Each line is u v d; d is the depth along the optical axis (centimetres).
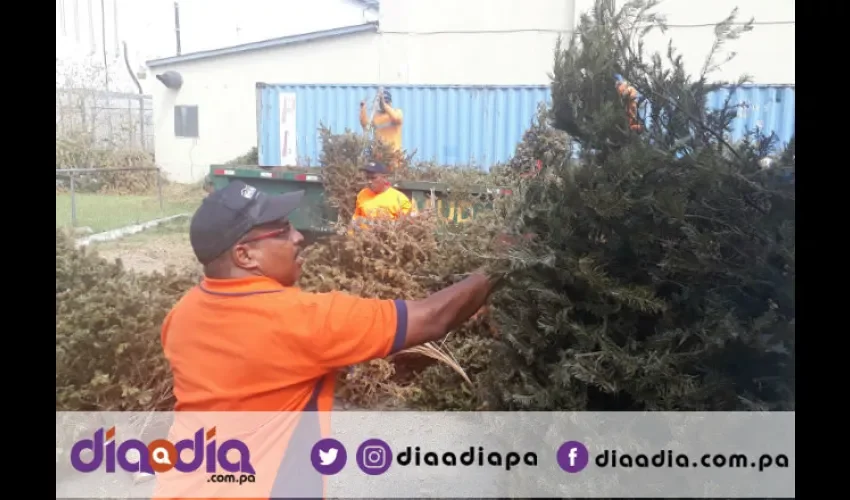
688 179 168
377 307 183
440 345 226
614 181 167
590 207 168
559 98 185
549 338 176
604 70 178
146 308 266
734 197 168
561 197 173
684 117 179
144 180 465
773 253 166
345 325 179
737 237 168
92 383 254
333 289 271
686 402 165
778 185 167
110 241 306
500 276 186
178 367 184
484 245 208
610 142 176
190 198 419
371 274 272
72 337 254
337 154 382
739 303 169
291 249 184
